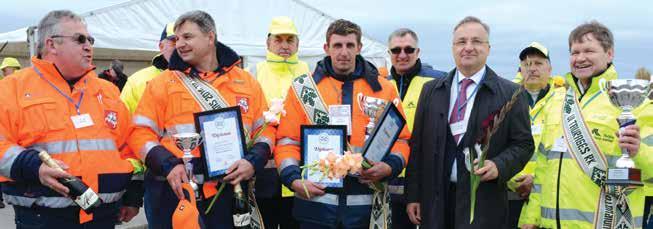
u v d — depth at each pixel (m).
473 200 3.49
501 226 3.65
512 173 3.58
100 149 3.42
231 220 3.72
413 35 5.36
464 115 3.74
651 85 3.58
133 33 10.79
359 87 3.95
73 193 3.12
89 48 3.41
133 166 3.70
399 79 5.44
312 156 3.74
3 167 3.11
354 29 3.92
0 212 8.50
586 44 3.68
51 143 3.25
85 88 3.47
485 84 3.69
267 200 4.84
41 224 3.29
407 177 4.00
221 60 3.78
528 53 5.27
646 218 4.21
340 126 3.71
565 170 3.79
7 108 3.17
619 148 3.60
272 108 3.63
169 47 4.71
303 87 3.93
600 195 3.64
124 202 4.14
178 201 3.68
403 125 3.85
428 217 3.78
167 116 3.63
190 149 3.37
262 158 3.64
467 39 3.72
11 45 13.10
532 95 5.34
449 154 3.76
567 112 3.83
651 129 3.63
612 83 3.34
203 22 3.62
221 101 3.65
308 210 3.88
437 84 3.93
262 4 12.84
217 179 3.54
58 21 3.31
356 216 3.82
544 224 3.94
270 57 5.41
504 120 3.66
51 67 3.33
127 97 4.70
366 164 3.60
